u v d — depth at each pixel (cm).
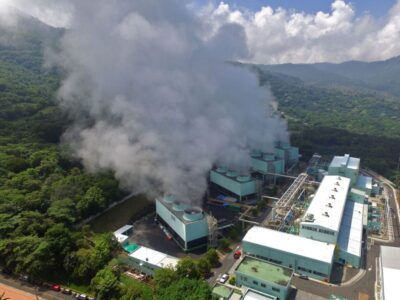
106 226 8831
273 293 5709
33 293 5922
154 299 5228
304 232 7344
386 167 13675
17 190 8606
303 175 10456
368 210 9544
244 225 8638
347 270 6706
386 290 5416
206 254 6981
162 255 6819
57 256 6444
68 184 9231
